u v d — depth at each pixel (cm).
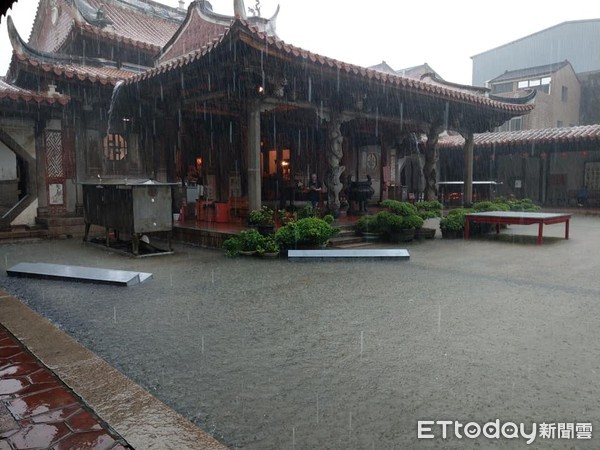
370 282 698
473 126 1702
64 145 1305
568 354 412
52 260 909
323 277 734
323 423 301
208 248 1048
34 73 1167
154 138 1432
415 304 576
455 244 1098
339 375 372
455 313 537
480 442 279
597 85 3397
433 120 1562
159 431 285
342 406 323
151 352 427
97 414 307
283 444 278
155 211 961
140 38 1781
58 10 1816
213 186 1697
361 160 2012
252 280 716
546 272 765
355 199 1414
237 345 441
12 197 1781
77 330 490
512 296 613
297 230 942
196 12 1302
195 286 680
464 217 1207
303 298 609
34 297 624
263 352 423
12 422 298
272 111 1520
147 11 2017
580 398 332
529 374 371
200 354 420
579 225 1516
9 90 1132
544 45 3706
